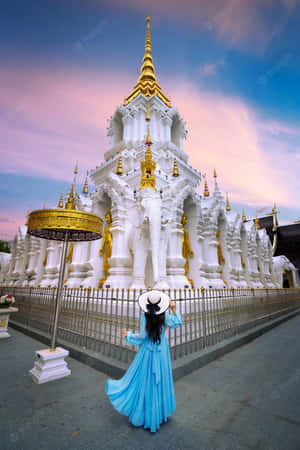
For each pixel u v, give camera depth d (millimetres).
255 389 3793
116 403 2744
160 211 7938
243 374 4418
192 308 6559
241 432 2670
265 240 21062
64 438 2564
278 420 2916
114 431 2697
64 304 6645
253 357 5496
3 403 3326
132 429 2740
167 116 19438
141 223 8078
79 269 11438
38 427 2762
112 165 17547
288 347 6461
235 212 15727
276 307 11477
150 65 22844
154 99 18625
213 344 5793
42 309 7578
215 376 4309
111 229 9766
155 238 7504
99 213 11344
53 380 4094
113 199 10203
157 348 2871
